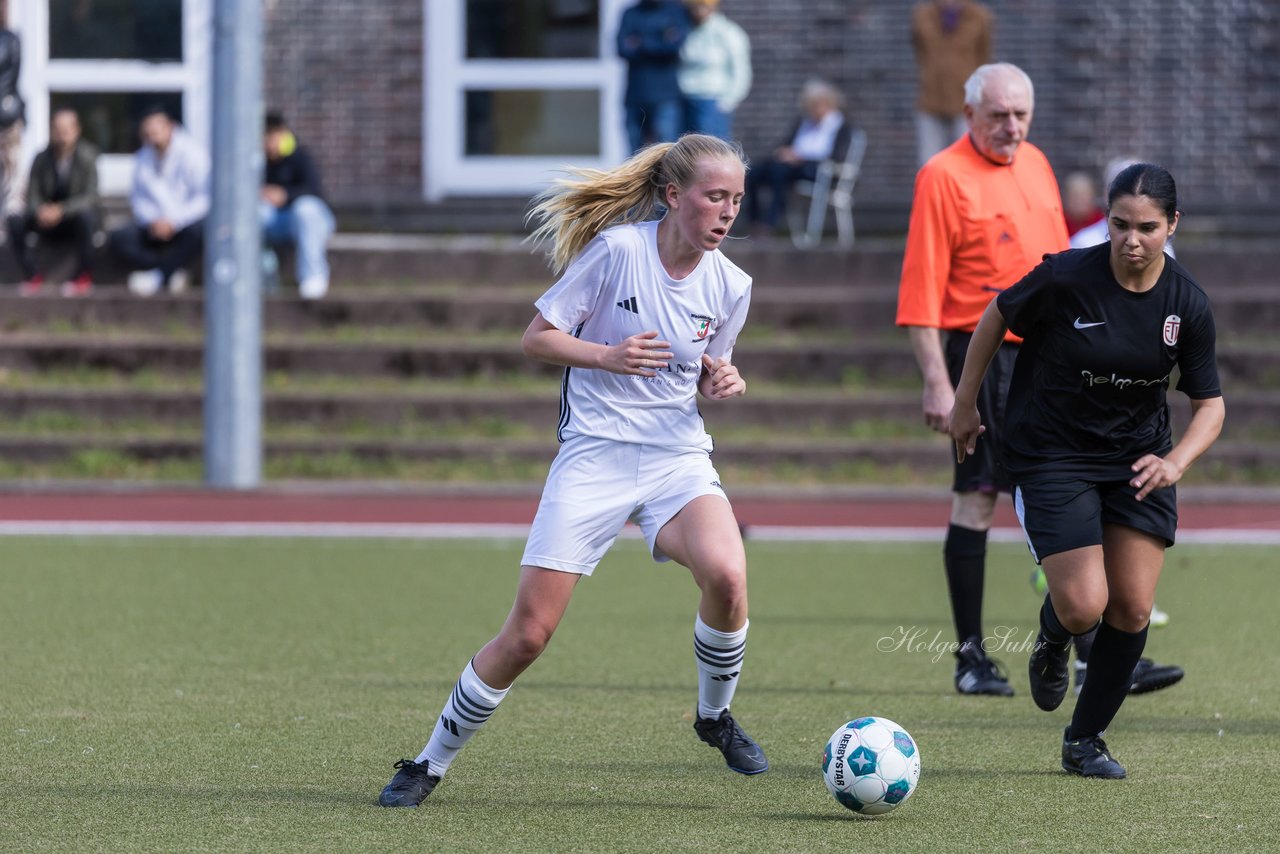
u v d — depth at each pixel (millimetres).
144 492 54125
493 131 74938
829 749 18562
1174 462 19500
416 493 54000
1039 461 20312
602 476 18953
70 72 74875
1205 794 19625
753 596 36688
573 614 34281
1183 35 70938
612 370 18266
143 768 20750
